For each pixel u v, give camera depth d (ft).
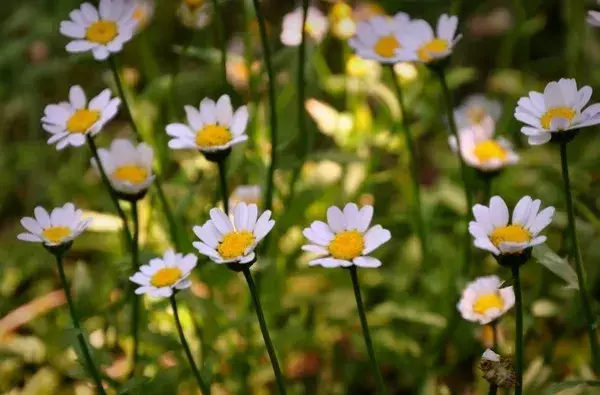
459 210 3.47
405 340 3.29
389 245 3.49
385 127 3.54
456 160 3.58
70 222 2.96
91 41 3.05
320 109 3.50
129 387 2.99
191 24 3.47
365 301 3.41
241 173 3.35
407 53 3.11
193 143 2.99
